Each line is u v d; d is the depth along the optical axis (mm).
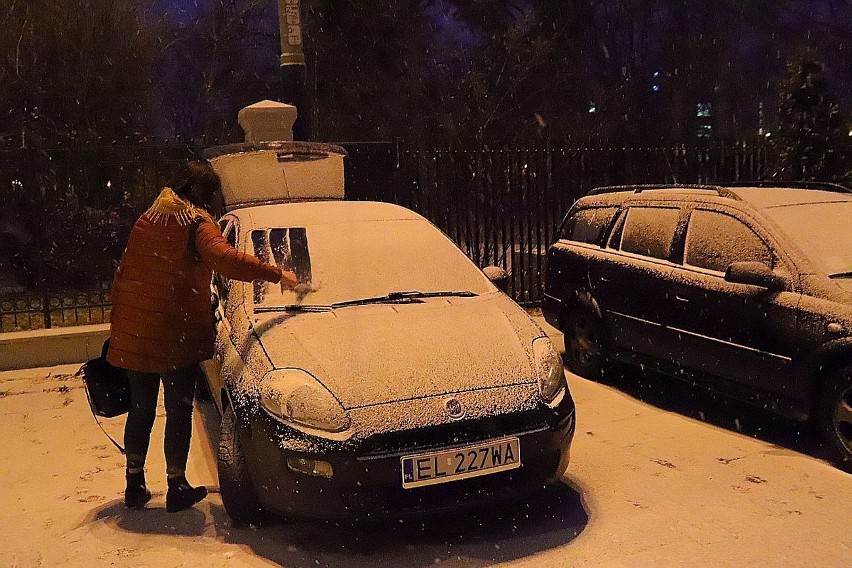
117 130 14117
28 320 7910
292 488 3389
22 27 13250
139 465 4113
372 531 3795
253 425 3496
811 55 10109
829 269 4555
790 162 10055
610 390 5996
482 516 3918
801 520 3754
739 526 3707
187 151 7816
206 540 3746
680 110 24969
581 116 23859
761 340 4676
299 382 3510
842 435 4324
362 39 21562
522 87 22906
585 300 6180
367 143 8500
